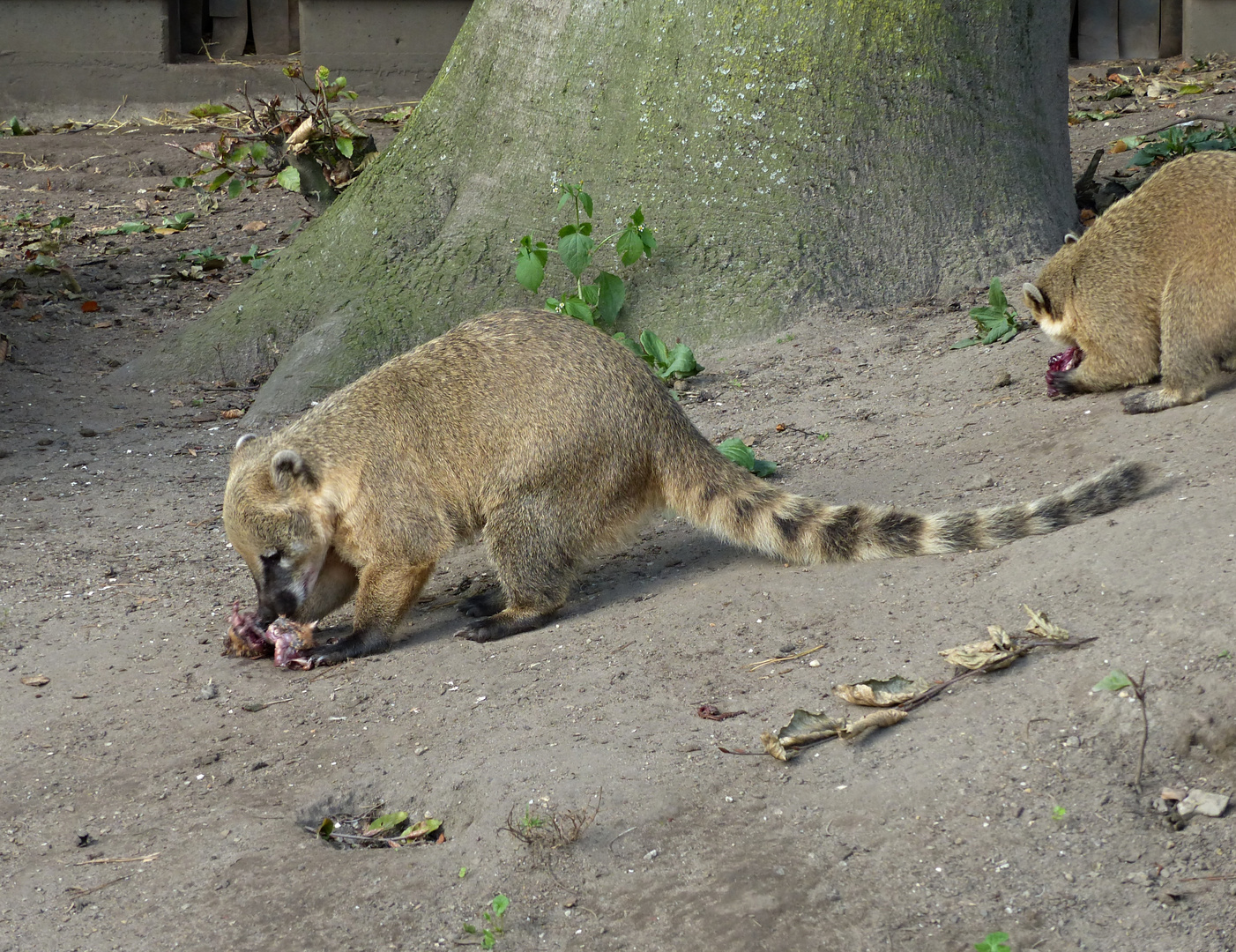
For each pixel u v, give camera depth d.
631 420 4.01
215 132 8.11
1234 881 3.54
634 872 3.61
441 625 4.07
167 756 3.81
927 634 3.81
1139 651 3.71
